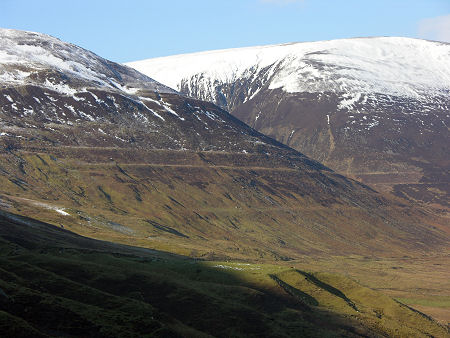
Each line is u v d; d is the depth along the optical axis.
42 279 115.38
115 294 122.56
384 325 139.00
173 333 101.06
